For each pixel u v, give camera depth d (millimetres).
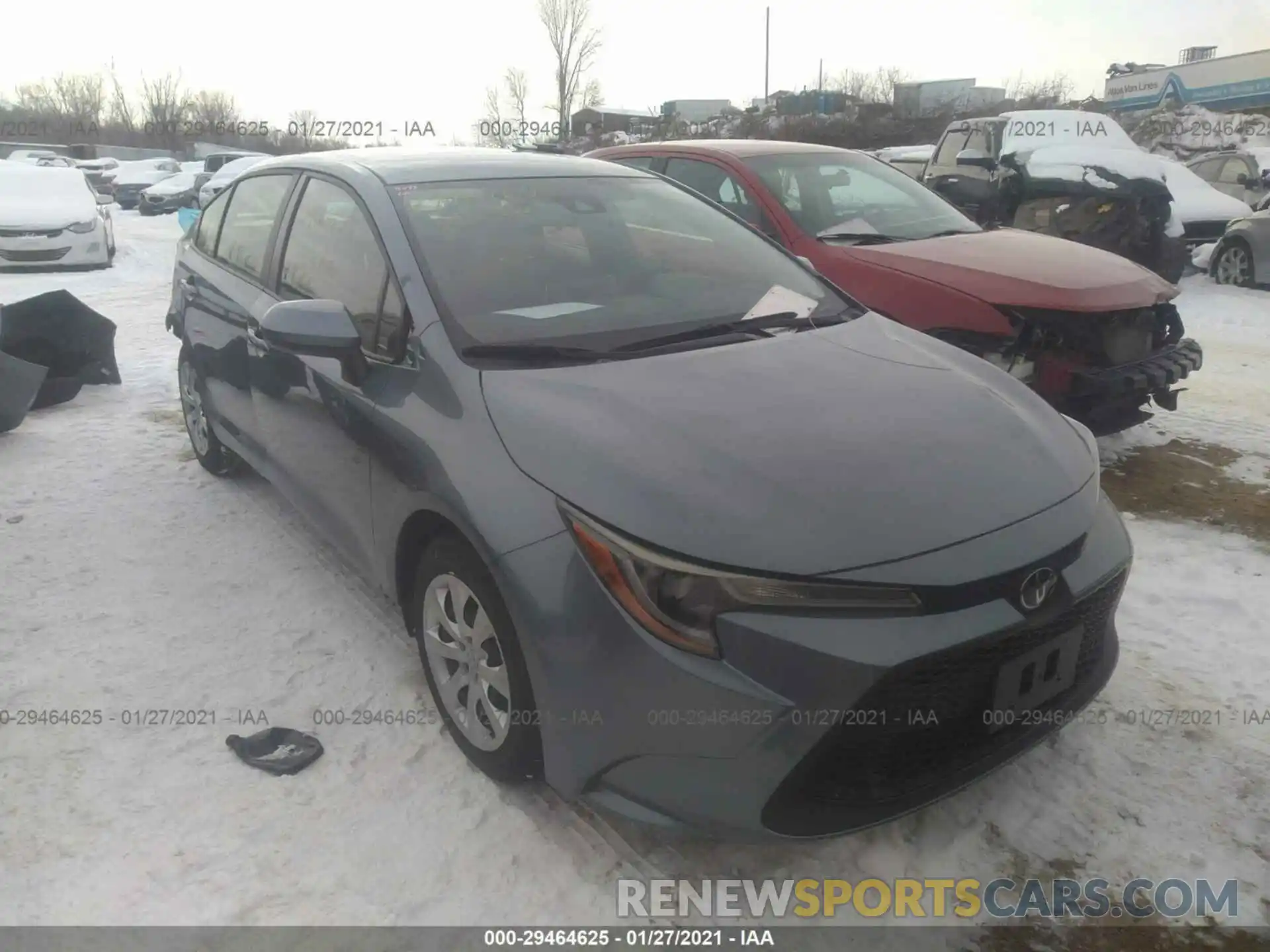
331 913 2311
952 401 2705
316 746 2842
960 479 2346
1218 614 3582
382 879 2406
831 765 2139
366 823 2572
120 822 2562
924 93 29000
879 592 2086
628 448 2342
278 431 3664
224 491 4711
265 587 3771
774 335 3084
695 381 2668
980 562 2164
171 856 2457
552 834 2547
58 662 3260
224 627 3488
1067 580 2297
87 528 4281
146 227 20812
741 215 5598
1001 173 10047
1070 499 2443
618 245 3402
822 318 3268
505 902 2352
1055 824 2590
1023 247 5121
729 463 2293
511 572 2305
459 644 2693
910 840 2543
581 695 2229
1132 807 2639
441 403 2680
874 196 5789
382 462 2846
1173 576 3861
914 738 2186
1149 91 32938
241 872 2414
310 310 2895
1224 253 10930
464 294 2934
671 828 2199
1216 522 4375
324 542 4145
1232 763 2793
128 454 5234
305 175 3812
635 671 2141
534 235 3270
